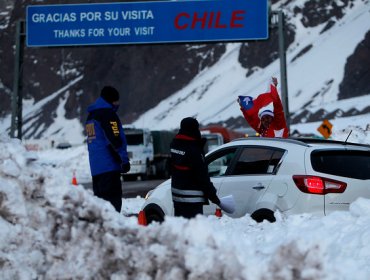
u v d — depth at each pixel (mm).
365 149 20453
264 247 16156
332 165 19766
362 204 17047
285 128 26062
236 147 21812
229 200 18172
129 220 12891
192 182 17938
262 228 18047
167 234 11203
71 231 12297
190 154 17812
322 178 19469
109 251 11688
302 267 9898
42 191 12727
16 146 13328
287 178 19969
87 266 11984
